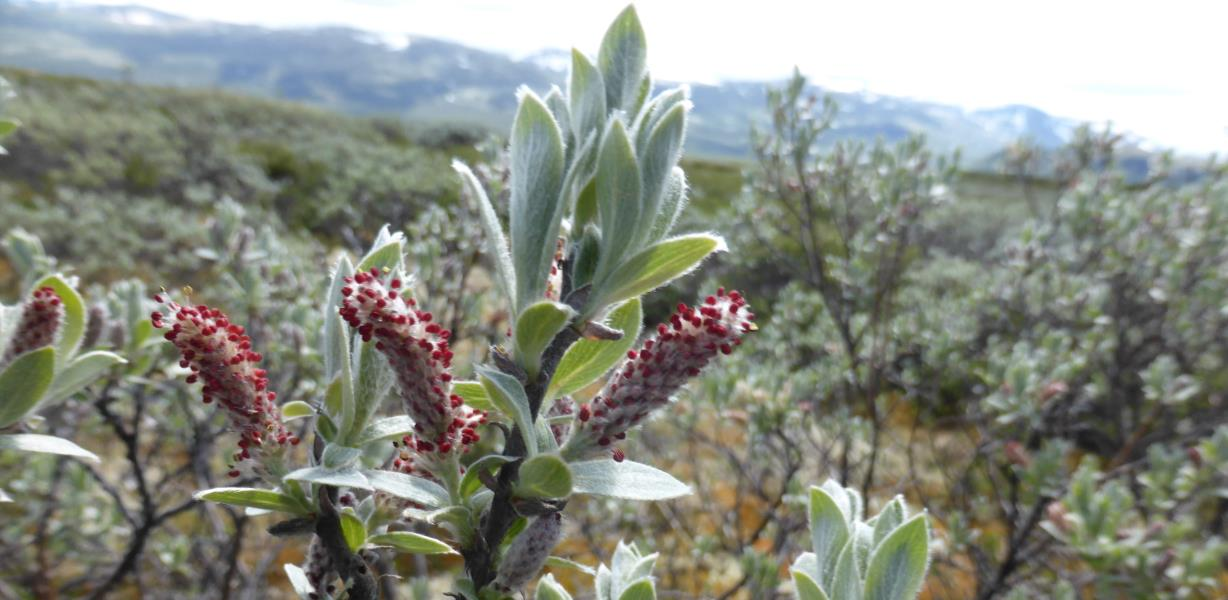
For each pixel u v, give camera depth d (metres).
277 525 1.08
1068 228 7.18
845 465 5.55
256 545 6.11
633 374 1.04
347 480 0.97
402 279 1.15
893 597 1.09
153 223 11.92
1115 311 6.97
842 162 6.63
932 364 6.10
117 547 5.43
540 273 0.99
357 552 1.10
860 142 6.64
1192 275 6.69
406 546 1.10
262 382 1.15
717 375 5.07
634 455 5.36
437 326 1.05
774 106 6.52
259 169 16.77
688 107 1.02
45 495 4.84
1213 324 7.03
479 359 4.85
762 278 9.11
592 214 1.05
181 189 16.31
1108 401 6.98
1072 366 4.95
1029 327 6.64
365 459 1.41
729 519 5.82
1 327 1.41
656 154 1.01
